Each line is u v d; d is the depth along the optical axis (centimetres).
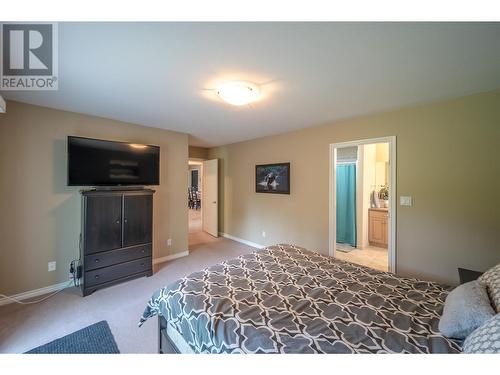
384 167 502
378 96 229
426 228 255
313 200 361
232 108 266
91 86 205
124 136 327
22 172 249
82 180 271
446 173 241
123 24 123
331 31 129
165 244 378
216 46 144
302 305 134
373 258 395
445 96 229
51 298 250
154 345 179
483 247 222
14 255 245
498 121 213
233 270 185
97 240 265
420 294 146
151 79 190
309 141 364
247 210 480
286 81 195
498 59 160
